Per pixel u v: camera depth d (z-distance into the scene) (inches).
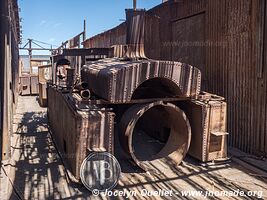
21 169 274.4
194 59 409.7
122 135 267.1
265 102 291.3
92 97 283.4
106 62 341.4
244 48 315.9
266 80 289.1
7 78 292.8
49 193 225.1
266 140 291.0
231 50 335.0
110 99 252.5
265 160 290.7
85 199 216.2
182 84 277.6
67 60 445.1
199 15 396.5
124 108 369.7
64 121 307.1
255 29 299.1
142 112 255.6
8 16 299.3
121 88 254.7
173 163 278.4
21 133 417.4
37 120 517.0
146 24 550.3
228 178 252.4
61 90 349.7
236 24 325.7
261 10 289.9
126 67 254.4
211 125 279.4
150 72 262.7
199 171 268.1
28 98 856.3
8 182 241.1
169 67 269.1
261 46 291.6
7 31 300.4
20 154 319.6
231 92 336.5
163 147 315.3
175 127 298.2
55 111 385.7
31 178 253.0
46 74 734.5
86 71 339.9
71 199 216.1
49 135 406.6
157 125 364.2
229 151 319.3
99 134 238.7
